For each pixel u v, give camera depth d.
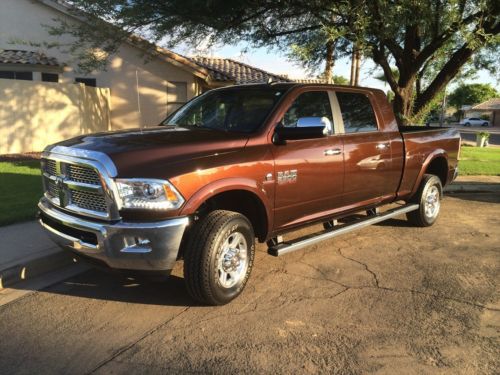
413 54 13.34
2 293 4.66
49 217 4.53
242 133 4.74
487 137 27.08
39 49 17.83
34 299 4.52
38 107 14.89
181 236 3.98
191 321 4.10
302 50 11.16
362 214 6.95
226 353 3.59
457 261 5.84
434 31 11.73
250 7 10.96
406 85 13.82
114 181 3.88
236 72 23.20
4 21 17.75
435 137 7.27
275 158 4.70
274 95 5.09
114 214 3.91
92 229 3.98
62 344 3.69
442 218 8.23
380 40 11.81
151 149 4.10
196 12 10.54
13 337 3.79
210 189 4.12
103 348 3.64
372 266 5.60
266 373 3.34
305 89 5.26
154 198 3.87
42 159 4.73
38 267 5.15
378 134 6.16
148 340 3.77
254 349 3.65
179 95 18.19
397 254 6.09
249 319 4.15
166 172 3.94
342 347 3.70
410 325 4.10
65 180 4.29
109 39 12.66
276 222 4.87
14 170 10.84
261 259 5.74
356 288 4.90
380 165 6.12
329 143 5.35
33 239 5.85
